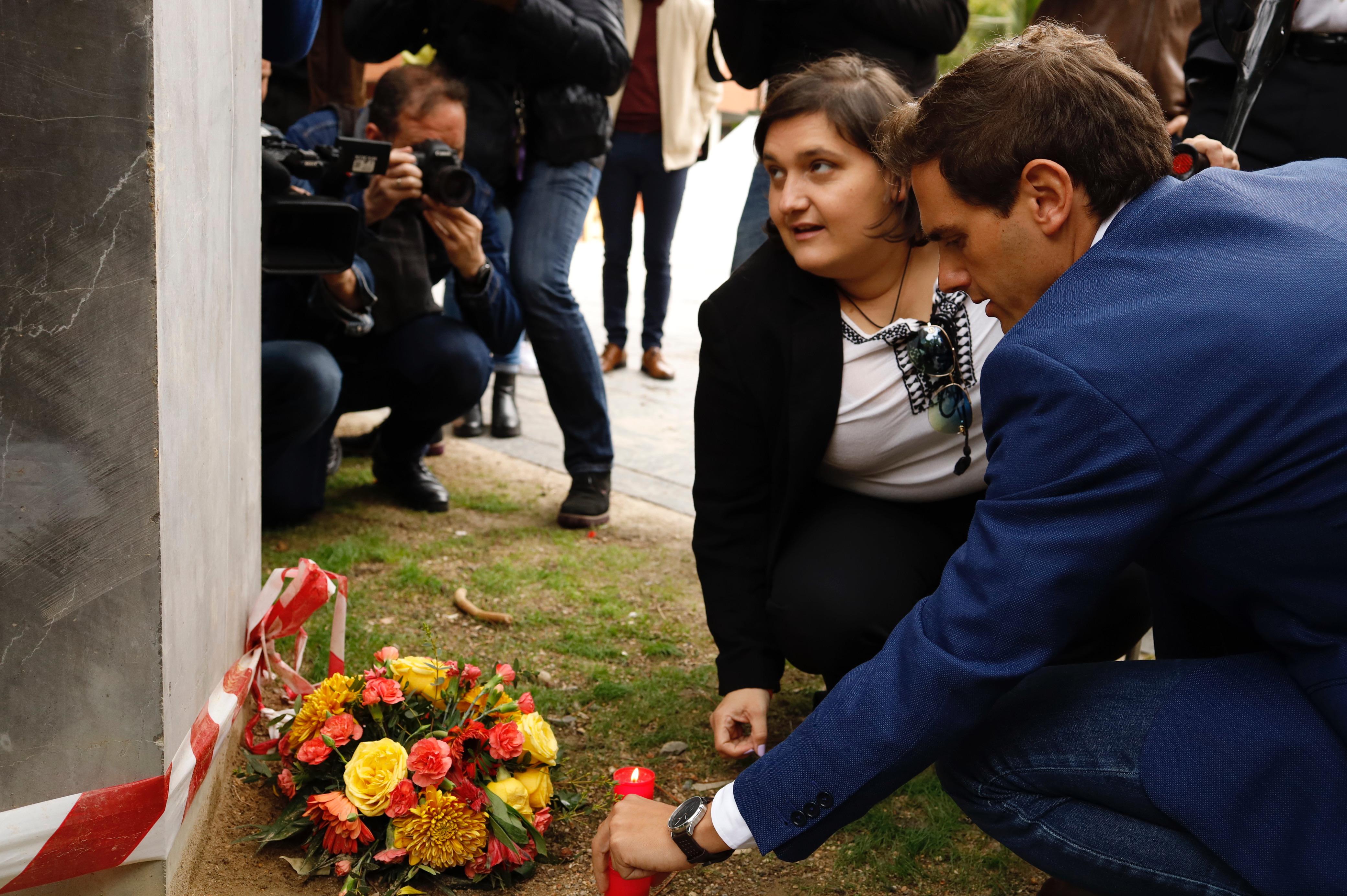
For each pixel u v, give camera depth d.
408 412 3.56
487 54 3.48
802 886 1.85
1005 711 1.55
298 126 3.40
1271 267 1.28
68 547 1.44
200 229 1.62
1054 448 1.30
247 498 2.10
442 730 1.89
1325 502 1.24
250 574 2.15
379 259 3.33
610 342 5.84
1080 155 1.33
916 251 2.05
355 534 3.42
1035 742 1.51
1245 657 1.44
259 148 2.17
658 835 1.57
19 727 1.47
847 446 2.12
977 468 2.13
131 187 1.37
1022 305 1.45
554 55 3.45
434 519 3.62
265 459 3.24
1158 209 1.34
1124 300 1.30
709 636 2.87
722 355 2.13
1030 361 1.31
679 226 12.31
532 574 3.19
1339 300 1.25
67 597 1.45
